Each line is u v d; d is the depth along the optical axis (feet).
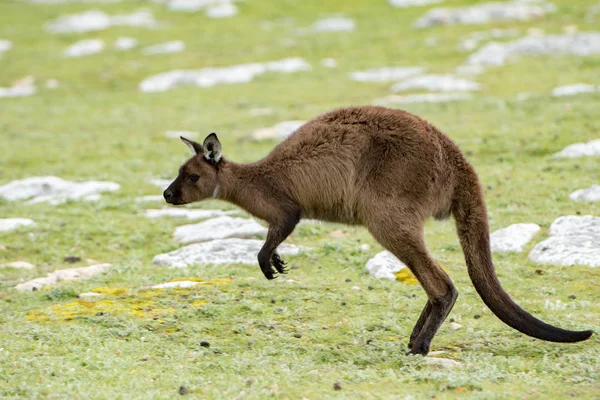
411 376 84.17
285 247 139.44
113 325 103.81
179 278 126.11
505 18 360.69
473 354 92.58
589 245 127.44
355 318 106.73
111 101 290.35
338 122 100.22
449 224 150.20
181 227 155.84
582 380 82.43
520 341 97.35
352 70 311.47
